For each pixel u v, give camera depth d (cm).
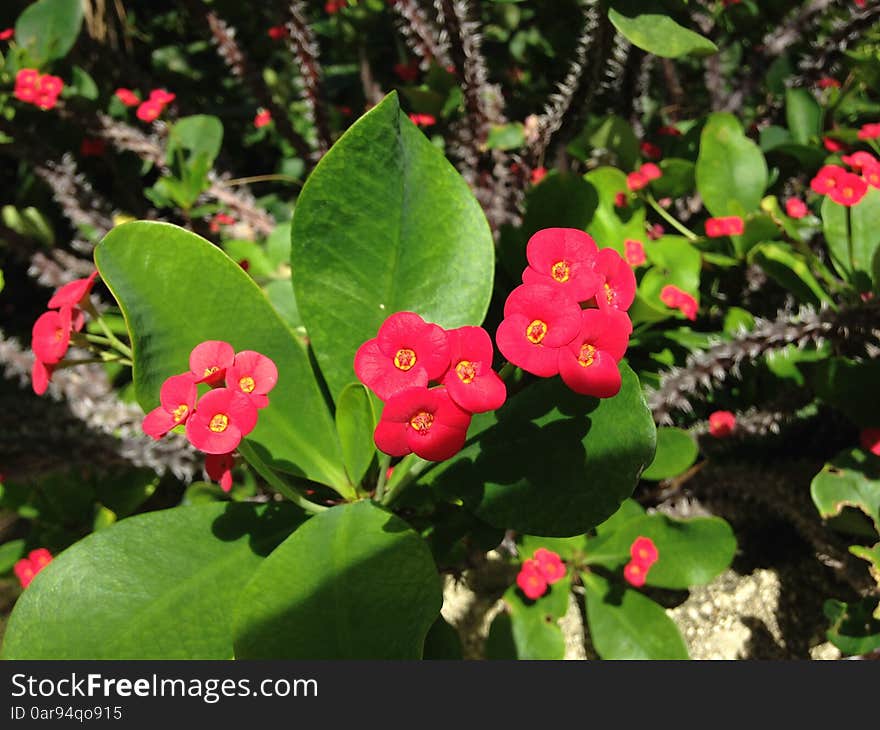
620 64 28
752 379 27
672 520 24
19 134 30
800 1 33
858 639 22
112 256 15
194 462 24
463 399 13
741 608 27
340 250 17
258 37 43
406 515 20
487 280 17
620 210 27
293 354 17
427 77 31
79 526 28
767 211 26
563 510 15
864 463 23
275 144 42
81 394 26
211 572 16
